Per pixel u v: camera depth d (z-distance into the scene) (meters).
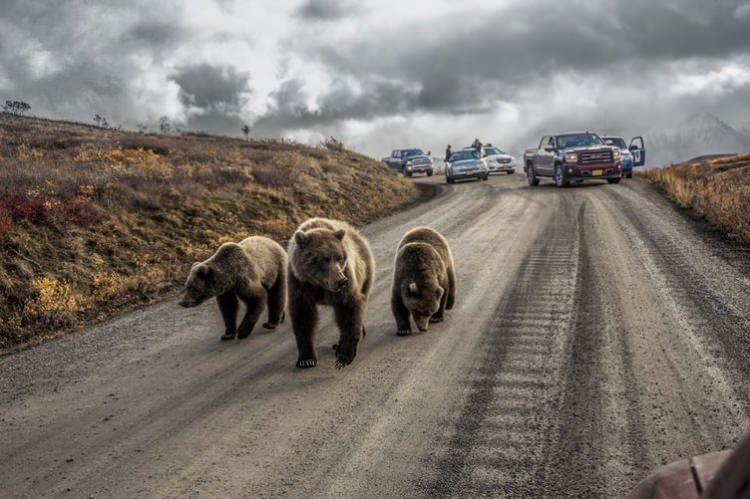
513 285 9.19
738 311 7.05
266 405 5.27
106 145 24.58
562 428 4.44
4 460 4.49
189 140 34.75
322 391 5.54
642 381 5.23
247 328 7.49
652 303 7.66
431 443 4.34
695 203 16.56
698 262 9.90
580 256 11.00
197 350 7.04
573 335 6.64
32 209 11.70
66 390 5.92
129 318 8.73
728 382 5.06
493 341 6.65
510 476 3.81
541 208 18.56
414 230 8.27
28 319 8.52
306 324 6.25
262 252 7.94
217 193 16.83
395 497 3.66
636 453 4.01
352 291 6.08
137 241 12.44
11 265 9.77
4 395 5.91
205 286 7.09
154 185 15.60
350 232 7.07
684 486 1.45
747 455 1.01
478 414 4.78
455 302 8.52
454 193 26.59
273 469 4.11
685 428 4.32
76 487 4.02
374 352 6.62
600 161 25.41
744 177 22.09
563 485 3.67
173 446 4.56
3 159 18.16
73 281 10.05
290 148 32.66
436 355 6.34
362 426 4.72
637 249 11.29
